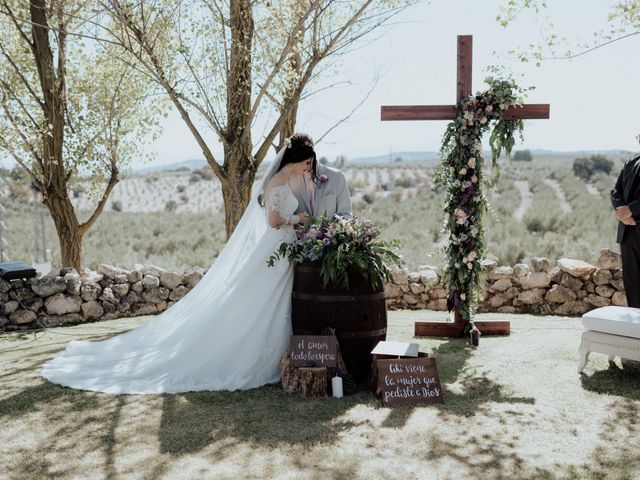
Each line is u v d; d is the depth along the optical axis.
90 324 7.22
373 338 4.68
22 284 7.11
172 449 3.43
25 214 27.45
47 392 4.48
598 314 4.69
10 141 8.46
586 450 3.38
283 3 7.16
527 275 7.76
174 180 60.84
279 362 4.82
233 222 7.38
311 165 5.03
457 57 5.95
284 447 3.45
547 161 63.34
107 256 16.73
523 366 5.05
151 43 6.97
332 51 7.29
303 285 4.66
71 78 8.70
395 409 4.09
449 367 5.09
